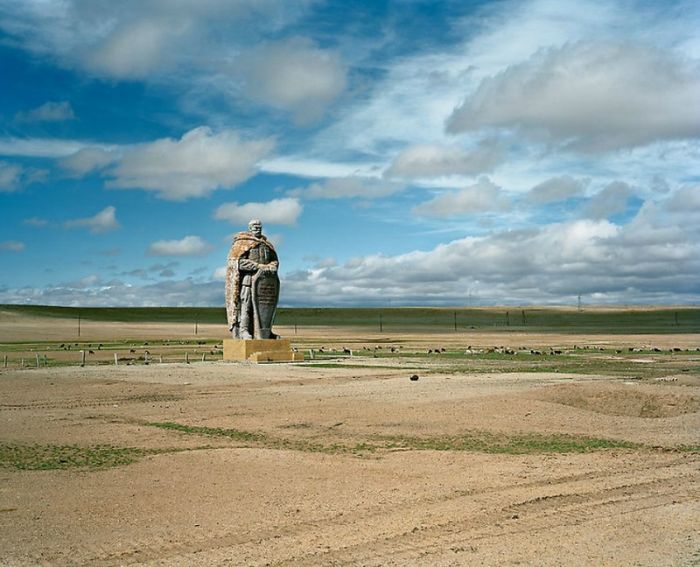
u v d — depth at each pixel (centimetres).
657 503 1284
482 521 1184
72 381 3534
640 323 17788
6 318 16062
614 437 1959
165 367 4275
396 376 3562
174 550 1052
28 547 1062
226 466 1580
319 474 1511
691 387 2836
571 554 1021
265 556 1027
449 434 2017
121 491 1379
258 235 4925
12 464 1647
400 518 1203
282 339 4834
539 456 1703
